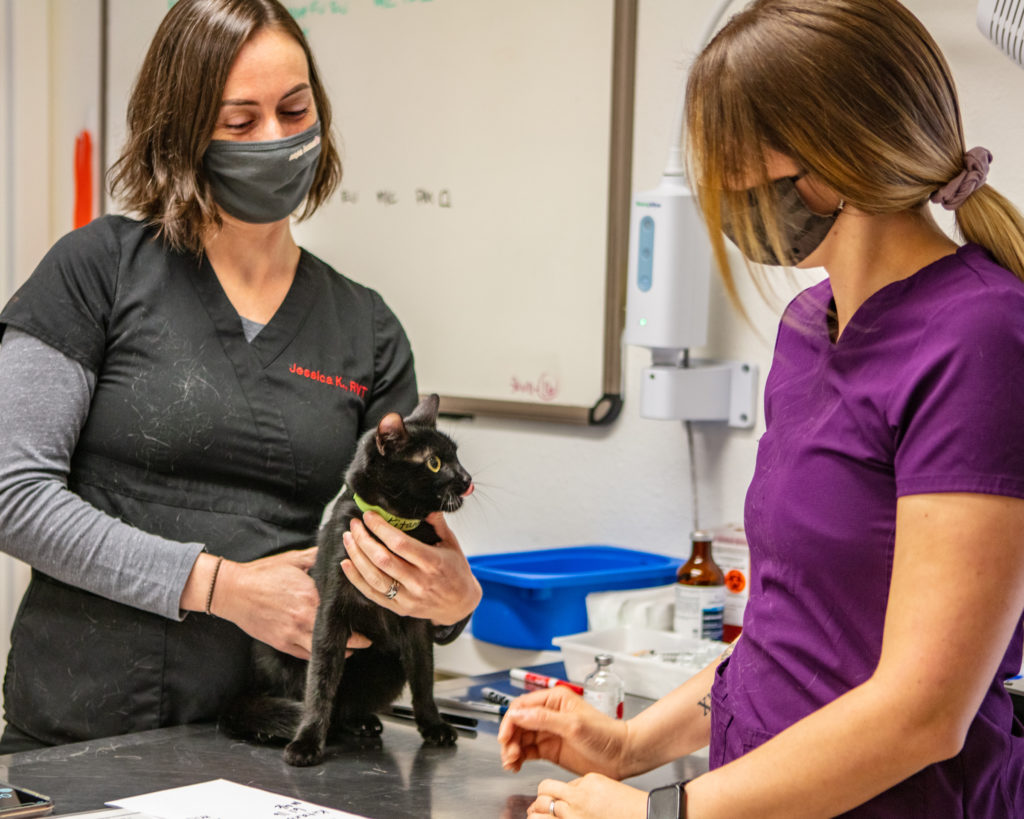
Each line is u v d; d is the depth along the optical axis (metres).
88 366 1.34
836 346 0.87
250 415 1.39
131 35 2.71
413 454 1.25
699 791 0.83
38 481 1.28
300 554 1.36
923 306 0.81
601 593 1.89
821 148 0.79
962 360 0.76
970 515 0.74
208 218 1.38
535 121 2.12
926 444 0.76
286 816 1.02
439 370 2.33
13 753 1.32
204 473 1.39
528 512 2.22
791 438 0.89
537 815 0.95
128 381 1.36
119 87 2.75
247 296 1.43
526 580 1.86
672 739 1.12
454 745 1.32
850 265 0.87
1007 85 1.59
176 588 1.27
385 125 2.38
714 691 1.01
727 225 0.87
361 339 1.52
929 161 0.80
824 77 0.78
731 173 0.83
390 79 2.36
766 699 0.90
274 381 1.42
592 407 2.07
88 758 1.23
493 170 2.20
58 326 1.32
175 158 1.35
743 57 0.82
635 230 1.84
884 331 0.83
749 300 1.87
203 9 1.33
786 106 0.79
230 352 1.40
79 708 1.36
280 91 1.35
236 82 1.33
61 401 1.31
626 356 2.05
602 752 1.10
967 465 0.74
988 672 0.75
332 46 2.46
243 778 1.17
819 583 0.85
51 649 1.37
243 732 1.31
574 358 2.10
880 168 0.79
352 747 1.30
